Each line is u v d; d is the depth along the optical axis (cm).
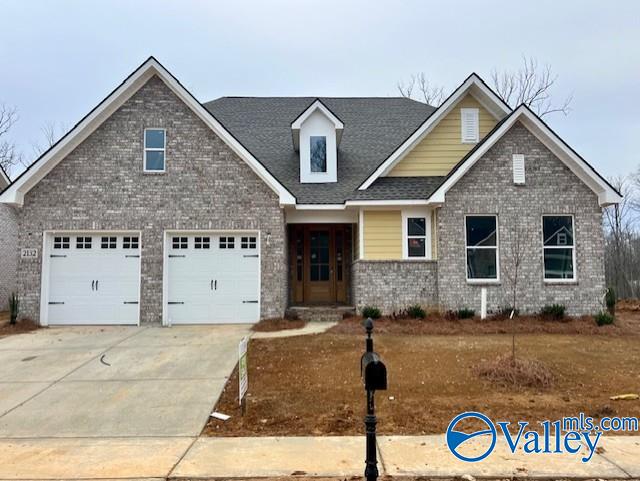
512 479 433
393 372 777
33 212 1266
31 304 1252
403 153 1419
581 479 434
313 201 1342
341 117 1834
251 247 1319
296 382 742
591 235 1284
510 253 1279
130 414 620
